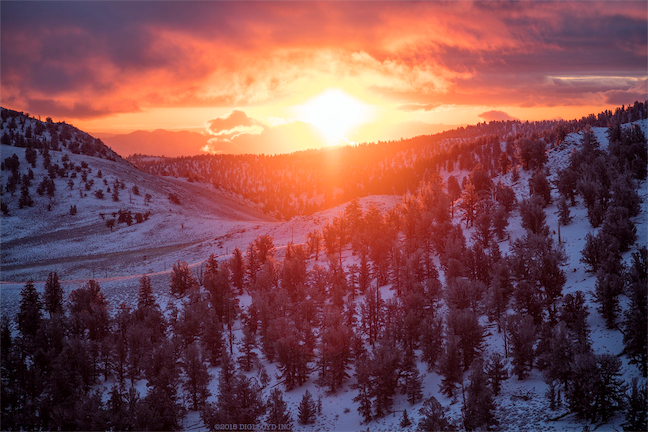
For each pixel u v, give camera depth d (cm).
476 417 4222
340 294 8650
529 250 7019
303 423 5712
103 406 6206
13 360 7194
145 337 7538
